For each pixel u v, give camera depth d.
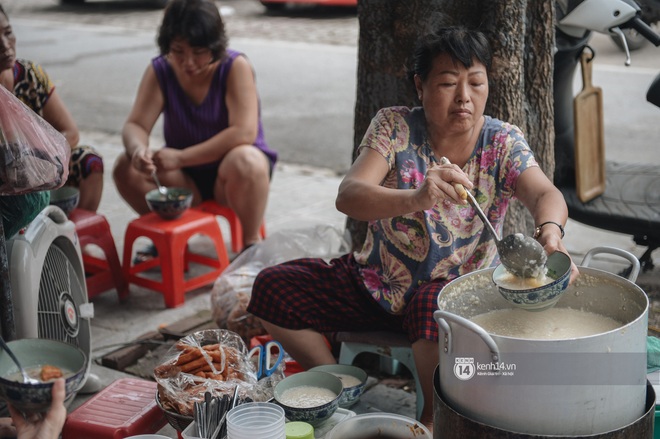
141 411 2.34
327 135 6.52
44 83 3.54
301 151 6.12
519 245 1.98
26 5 13.81
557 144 3.68
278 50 9.66
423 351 2.34
